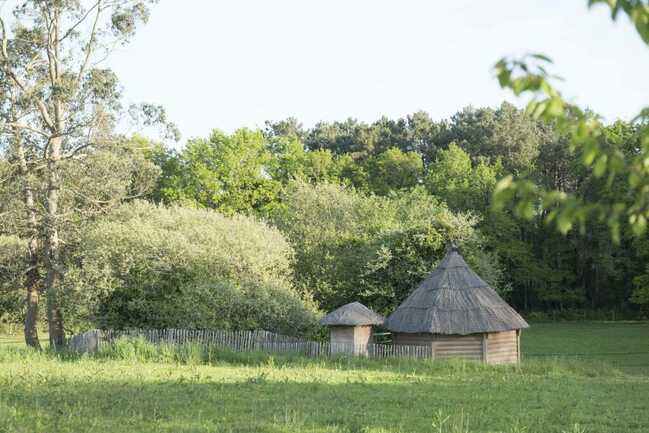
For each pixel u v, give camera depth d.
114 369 23.08
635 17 3.57
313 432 12.61
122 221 38.78
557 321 69.94
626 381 24.78
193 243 36.56
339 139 90.69
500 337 33.66
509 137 78.12
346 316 31.28
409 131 90.38
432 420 14.70
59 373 21.42
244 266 37.12
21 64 38.28
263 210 64.25
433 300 33.91
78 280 34.59
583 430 13.88
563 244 70.19
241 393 17.89
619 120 55.94
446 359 29.36
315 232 47.97
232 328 34.50
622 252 67.25
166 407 15.17
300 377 22.41
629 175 3.93
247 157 65.88
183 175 64.38
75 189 38.66
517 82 3.80
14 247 40.44
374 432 12.91
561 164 73.25
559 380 24.39
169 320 34.06
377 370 26.28
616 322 66.94
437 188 71.12
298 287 44.47
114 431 12.10
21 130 38.59
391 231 44.69
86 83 38.31
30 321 39.34
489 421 14.88
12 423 12.15
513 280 72.25
